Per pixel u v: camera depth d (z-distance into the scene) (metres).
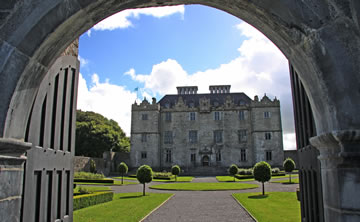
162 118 54.69
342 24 2.86
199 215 11.95
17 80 2.97
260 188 23.83
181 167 52.47
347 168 2.69
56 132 4.99
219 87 60.34
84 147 54.09
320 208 3.89
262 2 3.09
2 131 2.88
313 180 4.32
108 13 3.51
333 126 2.80
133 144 52.78
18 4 3.01
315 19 2.92
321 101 2.97
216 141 52.78
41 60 3.25
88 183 29.92
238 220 10.74
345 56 2.82
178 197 18.62
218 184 29.20
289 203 14.57
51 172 4.77
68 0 3.04
